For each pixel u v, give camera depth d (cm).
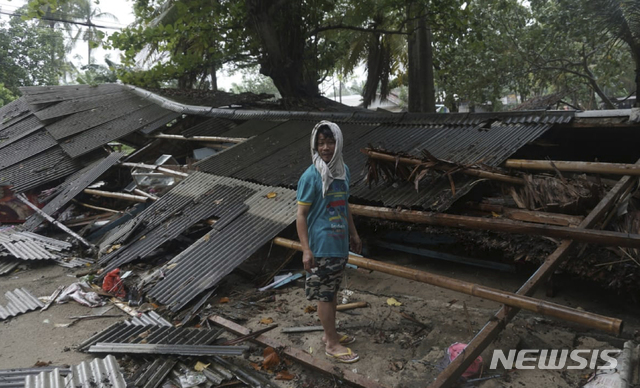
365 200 515
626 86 2369
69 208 818
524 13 1562
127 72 1364
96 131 1041
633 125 475
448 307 407
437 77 1831
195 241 586
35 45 2583
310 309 421
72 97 1281
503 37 1548
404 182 487
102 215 786
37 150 1009
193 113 1050
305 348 356
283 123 869
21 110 1239
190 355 339
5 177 916
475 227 386
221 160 744
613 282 353
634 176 395
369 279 493
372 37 1647
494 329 290
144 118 1084
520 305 290
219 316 414
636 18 1092
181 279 473
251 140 809
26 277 568
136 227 615
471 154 501
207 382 314
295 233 538
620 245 317
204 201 618
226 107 1102
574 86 1764
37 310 464
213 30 1256
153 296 461
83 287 509
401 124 679
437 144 562
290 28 1238
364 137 670
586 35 1232
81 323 430
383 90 1816
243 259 472
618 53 1563
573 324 364
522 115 555
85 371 328
